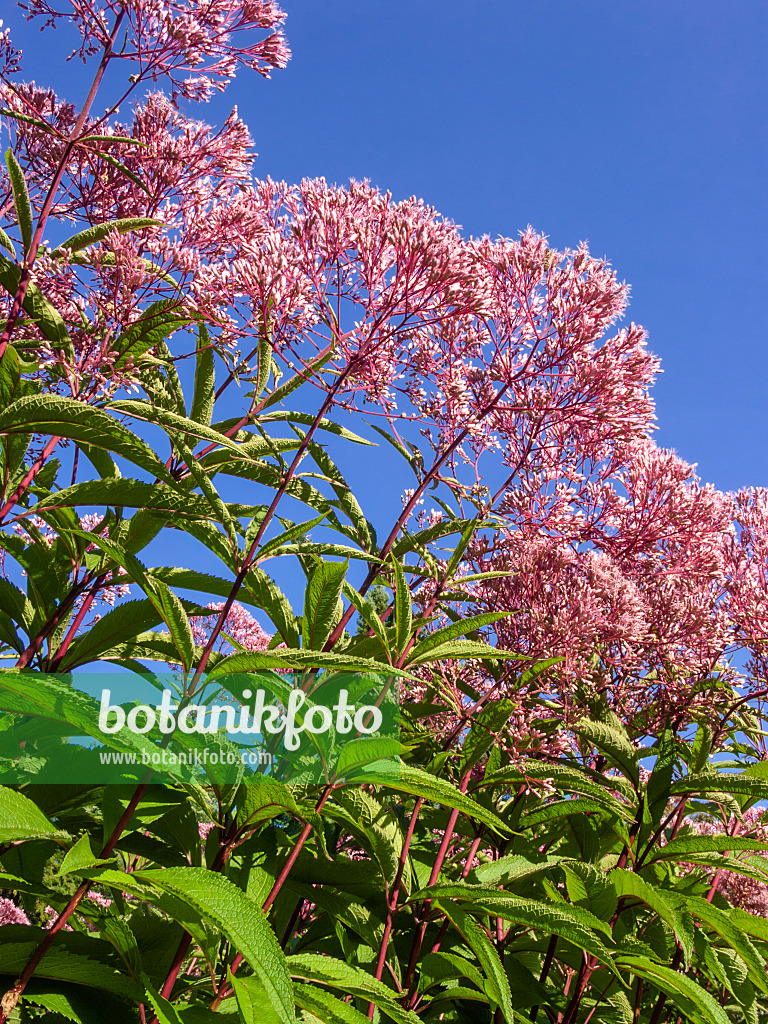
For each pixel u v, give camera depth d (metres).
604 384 4.06
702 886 3.98
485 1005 3.67
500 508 4.20
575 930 2.58
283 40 3.83
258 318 3.21
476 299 3.24
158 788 2.98
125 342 3.26
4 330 3.02
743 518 5.09
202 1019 2.27
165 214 3.93
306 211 3.46
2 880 2.38
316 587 2.85
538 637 3.85
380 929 3.27
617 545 4.72
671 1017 4.27
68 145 3.26
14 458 2.93
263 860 3.11
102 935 2.56
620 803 3.59
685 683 4.31
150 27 3.51
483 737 3.50
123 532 3.27
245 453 3.11
